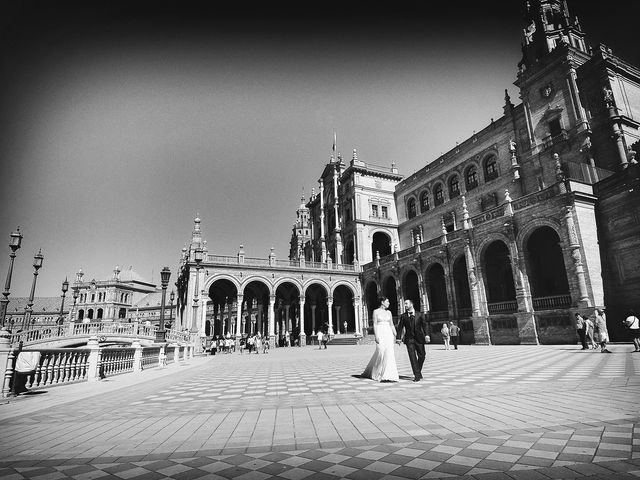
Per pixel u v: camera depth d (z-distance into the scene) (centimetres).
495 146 3650
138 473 345
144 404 712
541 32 3234
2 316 1742
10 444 446
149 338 2983
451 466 336
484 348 2331
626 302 2130
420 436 432
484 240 2909
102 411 647
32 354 882
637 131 2695
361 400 670
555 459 342
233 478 327
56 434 492
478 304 2914
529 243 2827
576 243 2223
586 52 3075
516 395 670
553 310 2317
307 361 1853
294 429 483
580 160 2736
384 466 342
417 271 3738
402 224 5106
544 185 3005
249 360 2141
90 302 8156
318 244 6003
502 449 377
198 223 4094
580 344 2086
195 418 571
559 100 2947
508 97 3528
